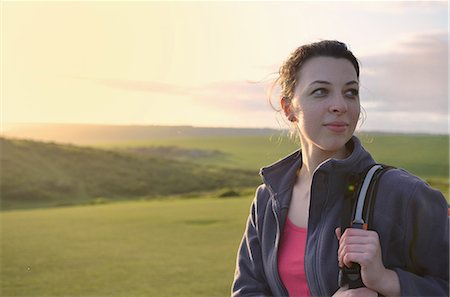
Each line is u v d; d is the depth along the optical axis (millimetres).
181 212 8586
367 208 1620
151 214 8727
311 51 1753
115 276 7836
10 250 8195
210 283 7711
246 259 1992
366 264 1533
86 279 7840
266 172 1933
